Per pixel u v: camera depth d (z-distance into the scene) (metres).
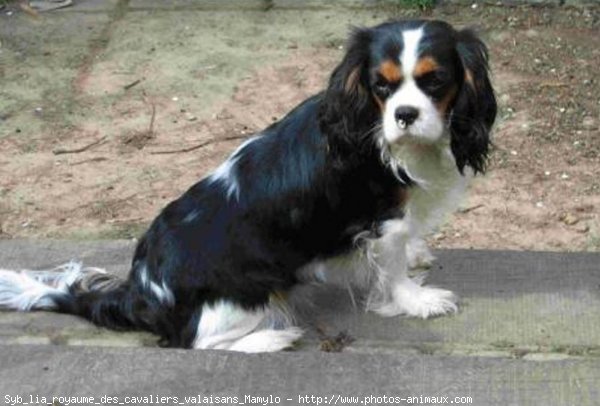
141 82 8.26
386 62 4.42
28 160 7.29
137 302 4.92
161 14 9.34
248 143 4.97
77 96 8.10
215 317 4.80
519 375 4.45
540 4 9.14
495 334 4.87
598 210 6.52
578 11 9.04
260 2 9.45
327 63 8.41
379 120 4.57
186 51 8.70
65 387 4.50
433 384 4.43
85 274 5.25
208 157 7.25
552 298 5.12
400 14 9.12
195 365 4.59
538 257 5.49
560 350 4.75
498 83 7.99
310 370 4.54
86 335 5.01
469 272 5.38
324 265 4.97
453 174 4.83
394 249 4.94
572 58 8.36
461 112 4.56
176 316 4.85
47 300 5.12
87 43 8.91
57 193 6.91
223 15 9.27
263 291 4.83
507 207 6.57
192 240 4.82
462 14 9.07
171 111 7.84
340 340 4.91
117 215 6.67
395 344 4.87
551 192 6.71
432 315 5.01
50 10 9.47
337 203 4.75
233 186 4.86
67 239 6.24
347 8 9.28
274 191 4.76
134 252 5.46
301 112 4.85
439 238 6.29
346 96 4.57
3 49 8.84
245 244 4.79
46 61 8.63
